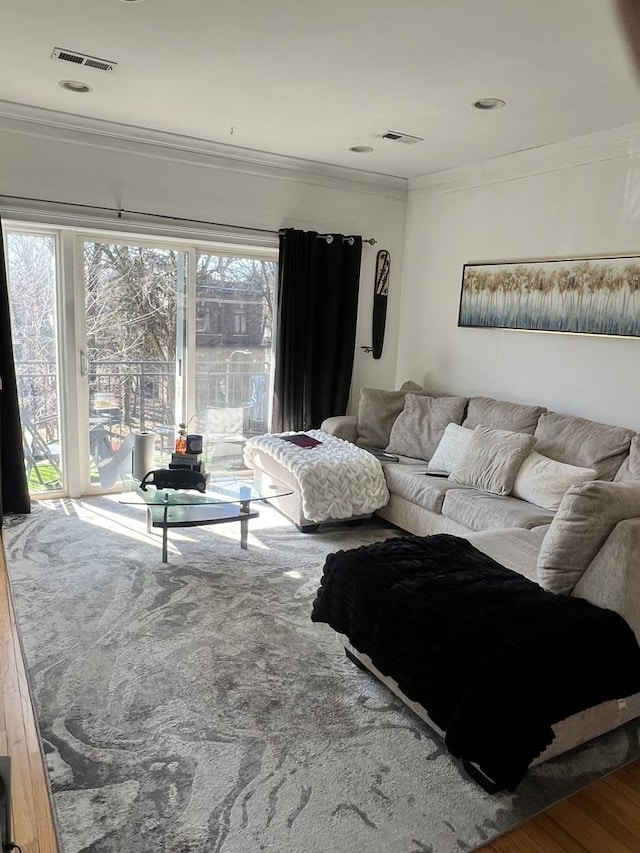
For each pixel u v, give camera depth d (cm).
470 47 259
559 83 292
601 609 193
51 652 242
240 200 449
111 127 388
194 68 296
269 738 200
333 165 469
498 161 425
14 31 260
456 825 170
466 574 220
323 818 169
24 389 412
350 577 226
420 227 508
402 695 216
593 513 196
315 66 288
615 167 356
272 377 509
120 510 414
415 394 461
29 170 376
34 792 173
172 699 217
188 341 462
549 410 407
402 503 390
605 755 199
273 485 386
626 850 164
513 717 167
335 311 488
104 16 245
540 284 404
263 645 254
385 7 229
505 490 342
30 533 367
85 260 415
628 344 355
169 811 169
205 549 354
